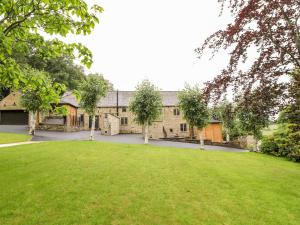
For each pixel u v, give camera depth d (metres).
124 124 43.72
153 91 27.30
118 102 45.19
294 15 6.65
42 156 13.93
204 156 16.89
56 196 7.52
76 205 6.88
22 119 42.28
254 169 13.16
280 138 22.48
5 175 9.70
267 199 8.00
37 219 5.94
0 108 42.00
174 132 42.66
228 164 14.20
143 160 13.91
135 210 6.72
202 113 25.20
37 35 7.63
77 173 10.27
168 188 8.76
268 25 6.54
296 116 7.36
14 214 6.20
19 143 21.70
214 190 8.76
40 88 6.15
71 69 60.25
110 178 9.72
